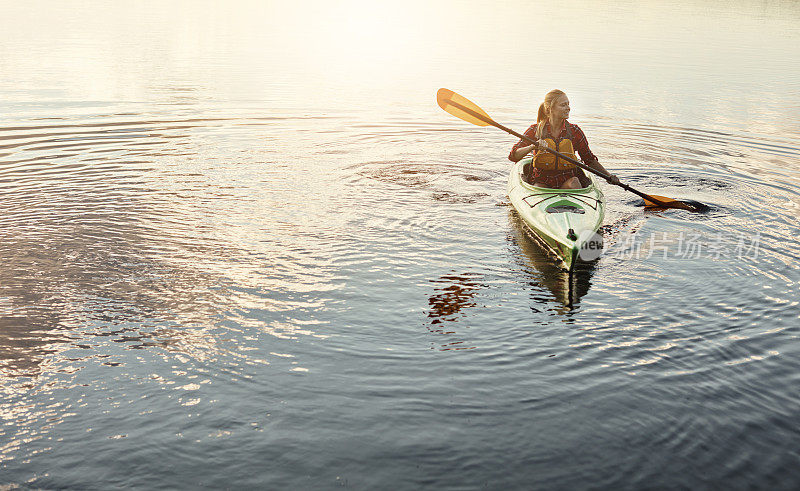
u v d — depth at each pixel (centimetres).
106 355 390
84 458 306
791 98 1356
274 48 2055
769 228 626
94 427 327
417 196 705
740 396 363
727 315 455
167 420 333
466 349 407
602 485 296
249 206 657
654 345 416
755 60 1888
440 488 292
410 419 339
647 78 1578
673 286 500
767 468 307
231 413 340
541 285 501
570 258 519
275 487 291
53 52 1772
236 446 316
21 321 425
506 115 1156
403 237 588
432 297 477
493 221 634
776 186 764
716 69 1723
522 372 384
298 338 415
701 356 404
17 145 873
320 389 363
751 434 331
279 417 338
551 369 388
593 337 425
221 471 299
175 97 1248
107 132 961
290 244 563
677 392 366
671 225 635
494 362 394
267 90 1352
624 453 316
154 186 714
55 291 467
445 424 336
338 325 433
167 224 602
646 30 2678
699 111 1219
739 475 303
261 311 448
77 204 649
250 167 800
